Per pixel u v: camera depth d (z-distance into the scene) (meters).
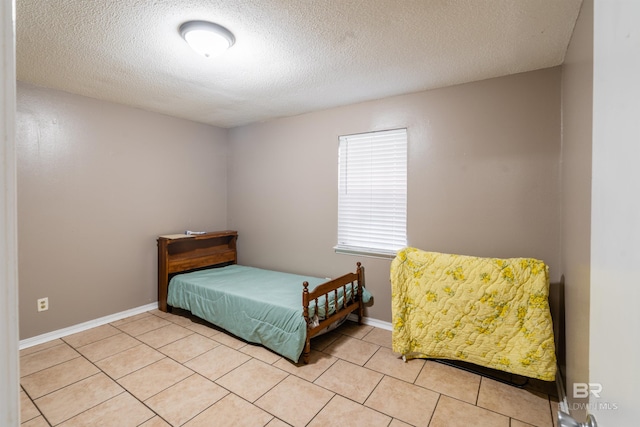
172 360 2.43
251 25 1.79
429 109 2.78
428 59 2.21
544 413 1.84
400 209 2.98
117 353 2.53
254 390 2.05
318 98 3.03
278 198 3.82
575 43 1.74
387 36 1.91
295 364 2.38
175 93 2.89
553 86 2.28
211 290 2.98
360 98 3.02
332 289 2.66
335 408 1.88
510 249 2.44
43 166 2.71
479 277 2.25
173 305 3.35
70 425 1.72
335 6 1.61
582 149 1.53
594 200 0.66
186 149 3.83
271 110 3.43
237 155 4.21
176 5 1.59
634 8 0.45
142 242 3.43
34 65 2.30
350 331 2.99
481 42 1.97
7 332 0.39
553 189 2.28
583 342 1.44
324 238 3.45
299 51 2.10
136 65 2.30
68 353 2.52
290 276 3.49
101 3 1.57
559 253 2.26
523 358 2.02
